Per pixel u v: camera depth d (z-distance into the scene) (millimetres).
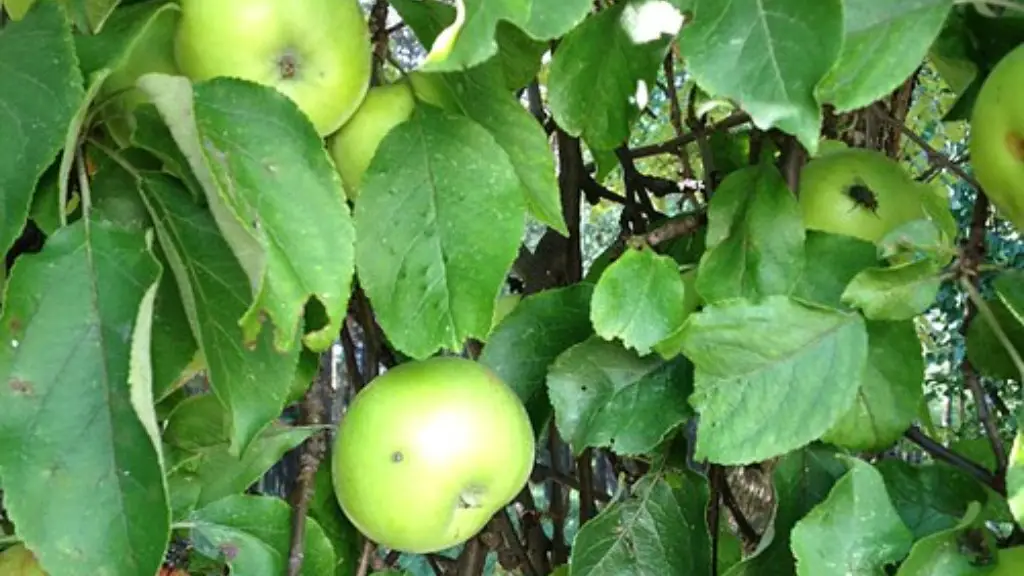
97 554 277
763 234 392
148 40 333
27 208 274
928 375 1264
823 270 391
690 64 296
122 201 338
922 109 926
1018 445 339
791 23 290
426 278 350
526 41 430
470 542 499
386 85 388
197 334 329
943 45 409
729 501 519
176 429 416
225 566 440
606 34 385
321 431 425
